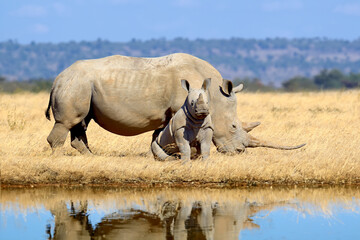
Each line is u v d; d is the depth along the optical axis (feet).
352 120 184.75
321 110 211.41
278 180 115.24
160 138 122.62
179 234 84.84
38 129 164.86
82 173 112.88
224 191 110.42
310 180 116.37
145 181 113.39
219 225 89.30
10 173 111.96
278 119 189.88
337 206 100.99
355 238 83.30
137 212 96.07
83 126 129.18
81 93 124.57
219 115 126.21
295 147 127.24
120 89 124.98
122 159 122.01
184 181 113.91
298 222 91.30
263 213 96.22
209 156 119.96
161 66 126.82
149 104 125.70
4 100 243.81
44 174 112.88
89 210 97.04
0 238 82.53
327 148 132.46
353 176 117.08
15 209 97.40
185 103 117.60
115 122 127.24
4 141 134.62
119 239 82.38
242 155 126.31
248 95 285.64
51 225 88.79
